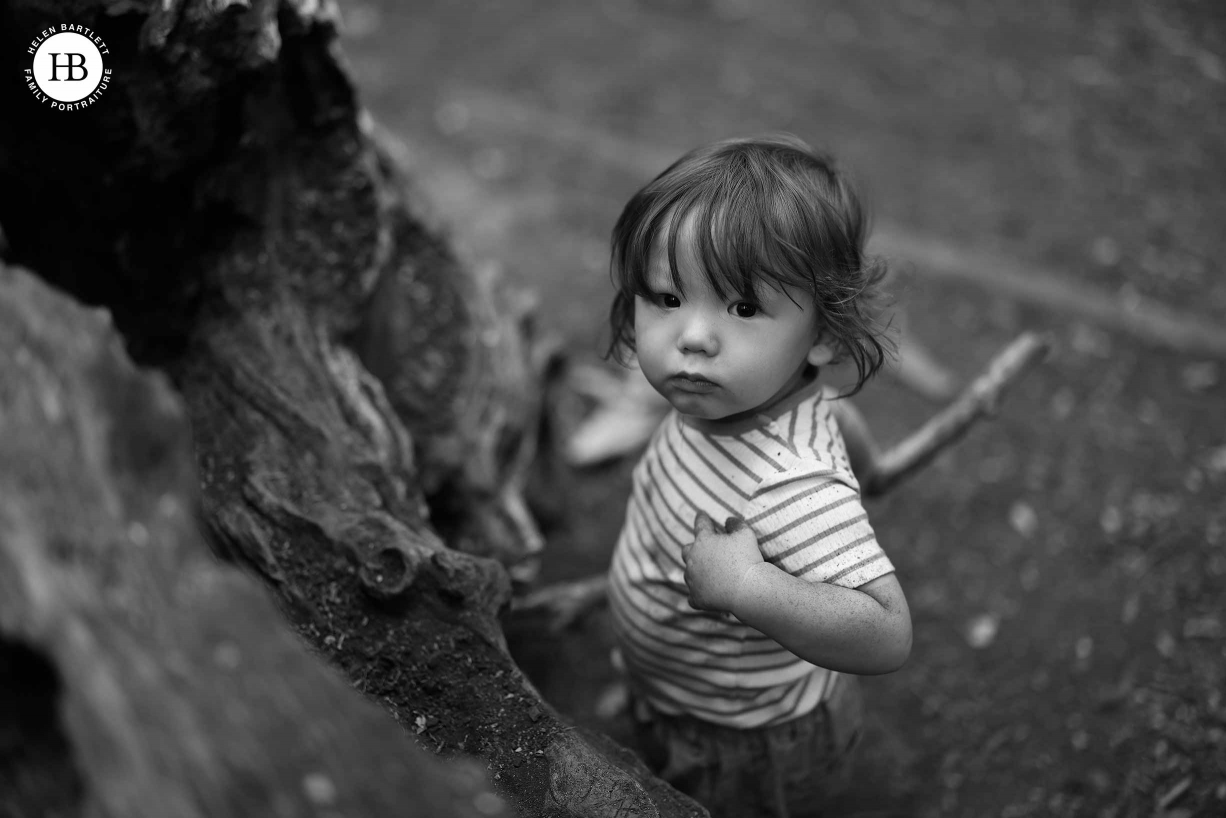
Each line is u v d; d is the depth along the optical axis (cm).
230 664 108
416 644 147
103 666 92
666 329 138
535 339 265
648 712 177
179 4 149
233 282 176
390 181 217
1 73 155
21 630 87
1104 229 398
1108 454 298
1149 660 230
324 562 154
